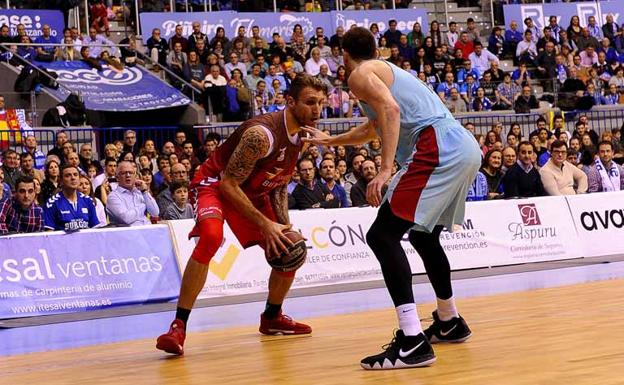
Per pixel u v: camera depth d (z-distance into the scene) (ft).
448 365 13.46
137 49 63.05
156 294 31.37
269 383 12.83
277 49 64.03
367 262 35.55
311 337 18.45
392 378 12.69
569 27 73.97
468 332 15.85
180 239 32.50
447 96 63.62
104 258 30.66
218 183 18.62
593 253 40.91
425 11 72.95
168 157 41.55
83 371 15.38
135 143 48.96
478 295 25.80
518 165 40.29
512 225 39.09
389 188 14.76
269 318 19.48
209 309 27.63
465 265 37.55
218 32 63.00
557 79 67.36
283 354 16.05
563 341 15.03
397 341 13.71
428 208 14.47
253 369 14.38
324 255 34.40
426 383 12.05
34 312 28.89
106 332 22.88
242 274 32.58
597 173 43.16
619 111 64.85
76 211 31.24
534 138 51.47
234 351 16.97
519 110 62.03
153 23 65.00
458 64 67.26
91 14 65.98
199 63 61.00
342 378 12.95
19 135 48.24
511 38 73.31
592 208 41.42
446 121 14.92
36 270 29.30
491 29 77.97
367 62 15.10
